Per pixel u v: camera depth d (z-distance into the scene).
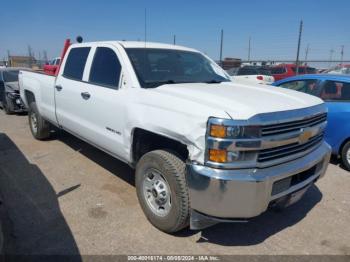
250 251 3.11
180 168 3.04
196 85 3.65
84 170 5.02
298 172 3.01
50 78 5.53
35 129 6.67
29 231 3.33
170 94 3.24
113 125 3.87
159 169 3.15
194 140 2.78
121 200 4.03
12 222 3.49
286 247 3.18
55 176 4.79
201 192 2.75
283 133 2.87
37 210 3.76
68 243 3.14
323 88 5.69
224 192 2.65
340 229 3.52
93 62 4.44
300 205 4.05
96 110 4.15
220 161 2.65
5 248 3.04
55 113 5.43
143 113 3.33
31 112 6.66
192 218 2.97
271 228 3.52
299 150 3.09
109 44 4.23
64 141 6.64
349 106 5.25
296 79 6.25
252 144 2.65
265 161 2.79
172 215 3.11
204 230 3.43
